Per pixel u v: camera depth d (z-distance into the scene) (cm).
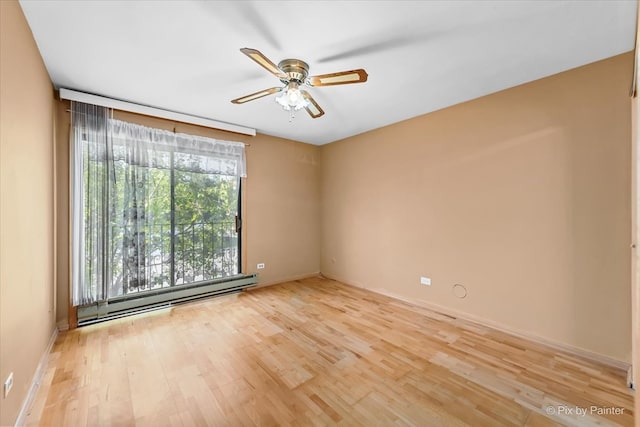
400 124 358
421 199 335
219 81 249
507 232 262
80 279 268
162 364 210
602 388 181
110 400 170
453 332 264
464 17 167
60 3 154
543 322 241
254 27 176
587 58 211
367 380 191
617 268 206
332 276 468
